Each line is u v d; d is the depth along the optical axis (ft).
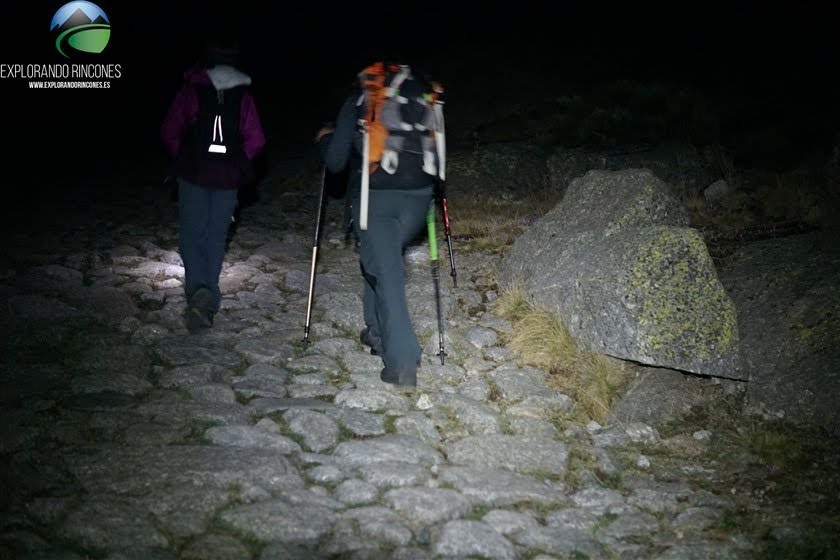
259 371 18.30
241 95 19.76
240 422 16.17
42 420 15.84
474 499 14.17
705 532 13.60
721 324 17.70
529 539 13.15
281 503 13.60
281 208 30.89
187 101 19.47
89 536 12.59
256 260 25.22
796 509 14.33
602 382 18.04
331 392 17.61
